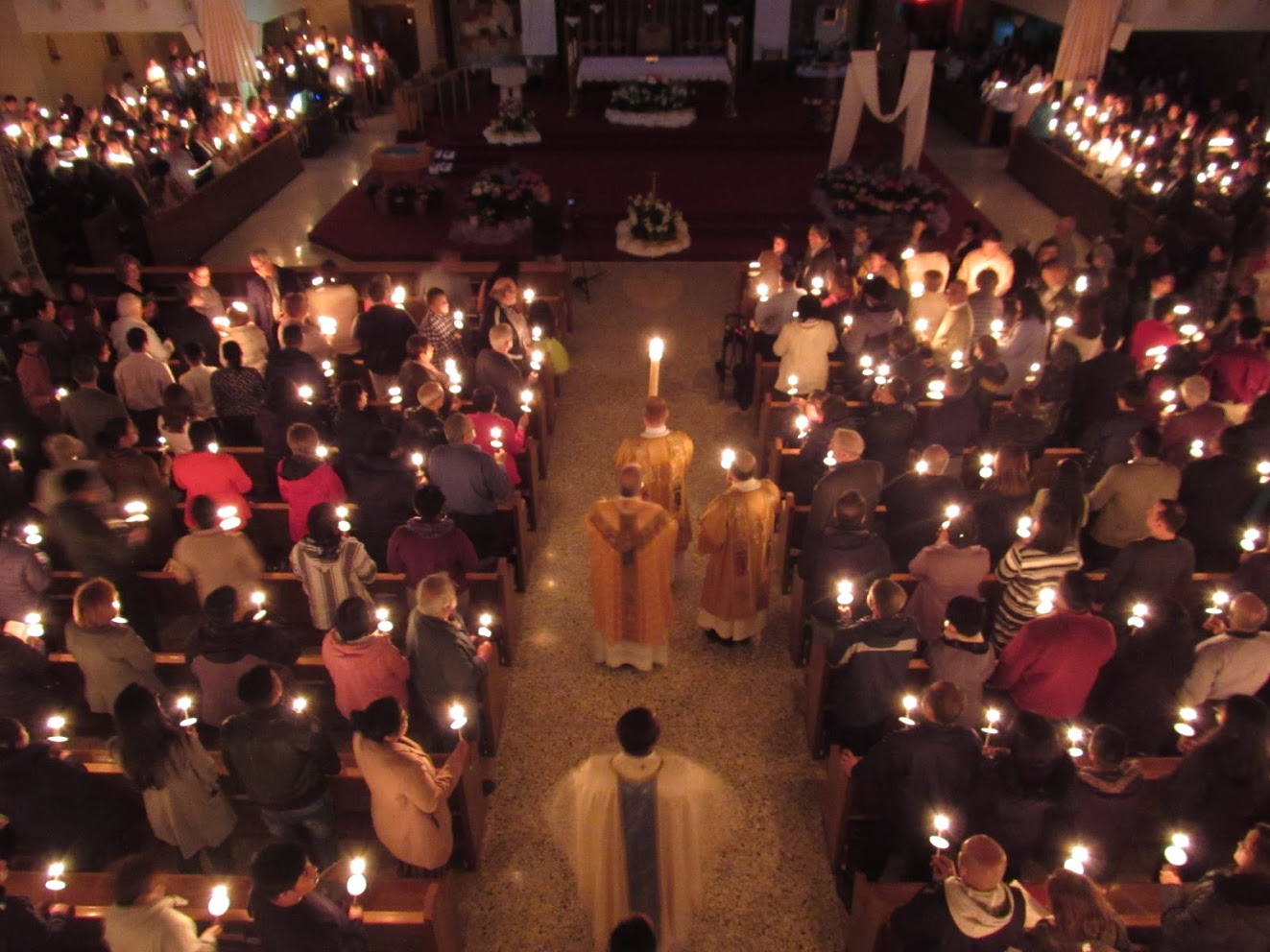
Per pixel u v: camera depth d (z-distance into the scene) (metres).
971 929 3.65
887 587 5.08
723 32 22.28
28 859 5.04
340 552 5.67
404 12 25.92
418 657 5.18
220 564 5.79
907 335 7.79
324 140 19.73
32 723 5.28
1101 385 7.98
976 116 20.22
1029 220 16.16
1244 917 3.62
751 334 10.26
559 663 7.00
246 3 16.58
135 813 5.25
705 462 9.48
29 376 8.48
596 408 10.52
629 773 4.07
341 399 6.93
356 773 5.14
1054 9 17.17
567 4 21.95
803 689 6.77
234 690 5.05
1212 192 13.41
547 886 5.45
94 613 5.02
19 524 6.89
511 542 7.53
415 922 4.38
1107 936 3.46
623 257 14.78
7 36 14.95
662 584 6.45
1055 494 6.08
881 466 6.31
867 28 22.34
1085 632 4.87
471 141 19.16
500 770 6.17
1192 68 21.11
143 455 6.78
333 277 9.78
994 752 4.62
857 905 4.70
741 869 5.55
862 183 15.29
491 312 8.73
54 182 13.53
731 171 17.83
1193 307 10.99
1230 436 6.62
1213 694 5.13
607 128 19.48
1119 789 4.36
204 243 15.21
